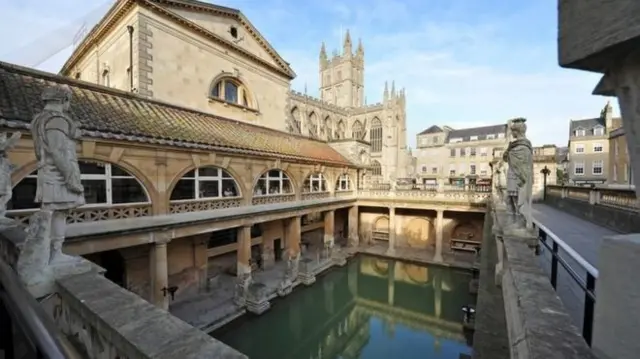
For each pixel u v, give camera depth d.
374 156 62.75
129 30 18.52
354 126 66.12
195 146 14.60
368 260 28.45
